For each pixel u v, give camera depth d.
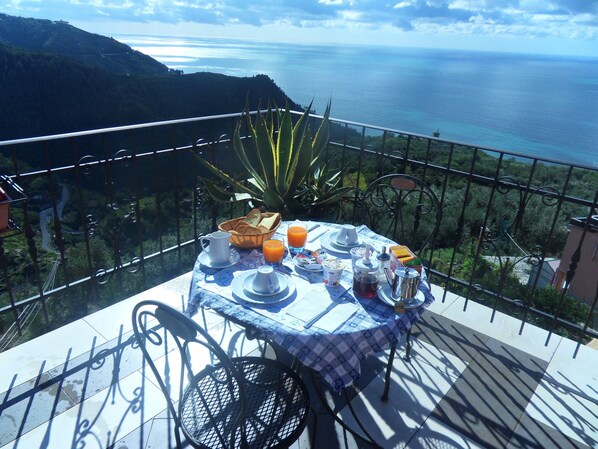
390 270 1.48
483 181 2.39
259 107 3.15
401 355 2.21
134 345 2.18
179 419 1.28
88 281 2.58
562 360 2.24
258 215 1.95
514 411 1.89
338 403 1.87
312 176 3.26
